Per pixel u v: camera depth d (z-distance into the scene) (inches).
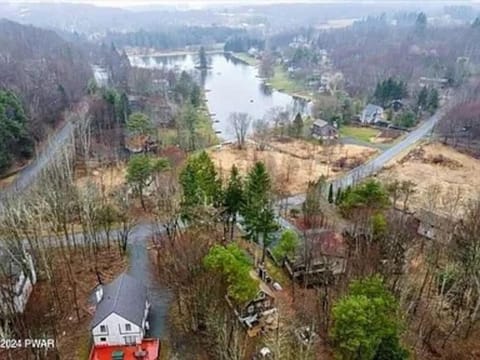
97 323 1521.9
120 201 2485.2
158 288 1877.5
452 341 1615.4
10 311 1611.7
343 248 1956.2
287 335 1562.5
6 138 3068.4
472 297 1679.4
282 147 3821.4
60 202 2285.9
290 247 1952.5
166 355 1521.9
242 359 1460.4
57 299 1796.3
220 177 2600.9
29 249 1999.3
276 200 2573.8
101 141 3565.5
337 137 4067.4
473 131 3804.1
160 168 2689.5
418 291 1790.1
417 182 3014.3
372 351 1218.6
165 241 2122.3
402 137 4050.2
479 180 3080.7
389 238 1951.3
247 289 1512.1
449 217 2214.6
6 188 2743.6
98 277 1946.4
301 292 1843.0
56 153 3120.1
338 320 1251.8
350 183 2955.2
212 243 1850.4
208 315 1507.1
